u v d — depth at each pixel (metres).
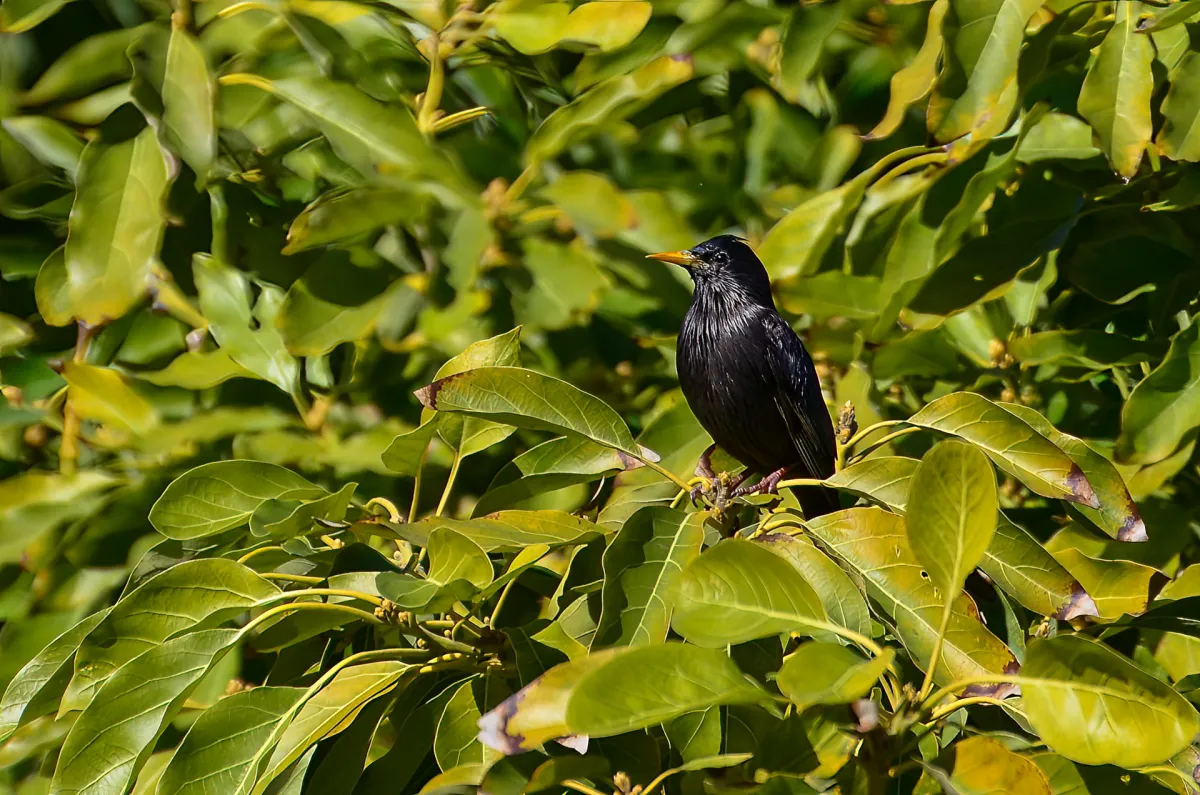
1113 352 8.86
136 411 9.24
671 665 5.12
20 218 9.95
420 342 8.91
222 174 9.65
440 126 9.30
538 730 5.16
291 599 6.89
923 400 10.00
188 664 6.43
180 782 6.26
